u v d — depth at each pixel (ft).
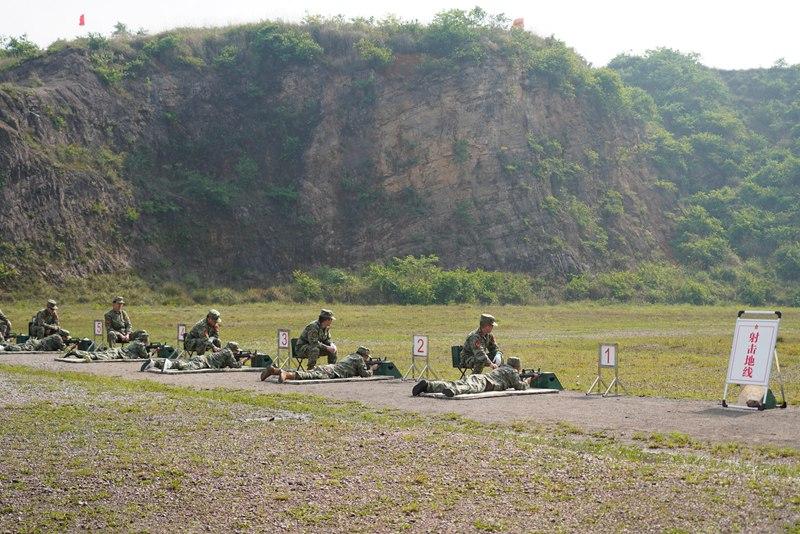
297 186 260.01
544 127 286.25
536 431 45.19
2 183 217.15
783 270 287.89
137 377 72.38
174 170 254.68
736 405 53.26
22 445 40.93
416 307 209.15
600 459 37.32
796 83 392.68
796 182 325.83
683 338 126.72
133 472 35.37
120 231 230.48
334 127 269.85
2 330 109.40
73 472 35.37
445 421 48.60
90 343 94.22
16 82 249.75
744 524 28.02
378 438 42.22
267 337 127.13
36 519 29.37
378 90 274.77
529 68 291.58
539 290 250.57
